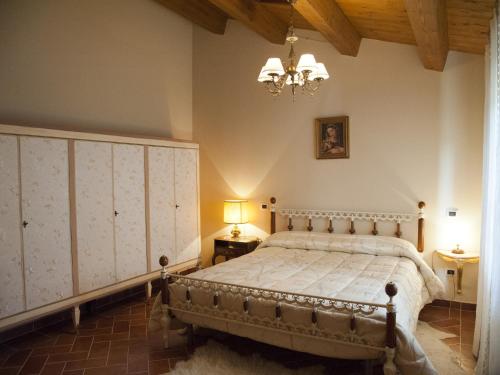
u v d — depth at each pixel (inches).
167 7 203.5
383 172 180.9
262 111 209.3
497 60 103.6
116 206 168.4
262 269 144.9
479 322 121.8
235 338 139.7
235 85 216.2
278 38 194.7
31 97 150.3
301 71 122.1
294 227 202.5
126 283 173.0
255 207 213.8
